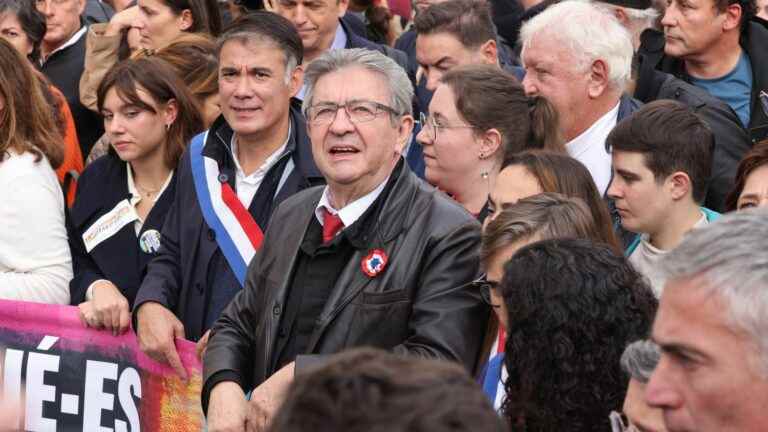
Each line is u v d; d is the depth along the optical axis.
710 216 6.66
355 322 5.79
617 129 6.57
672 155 6.39
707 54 8.86
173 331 7.04
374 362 2.38
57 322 7.53
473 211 7.20
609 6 9.52
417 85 9.82
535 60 7.71
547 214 5.23
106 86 8.04
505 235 5.20
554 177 6.01
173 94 8.07
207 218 7.34
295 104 7.77
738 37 8.87
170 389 7.16
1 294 7.39
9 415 7.66
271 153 7.43
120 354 7.41
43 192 7.51
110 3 14.19
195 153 7.55
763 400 2.93
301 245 6.11
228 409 6.00
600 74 7.61
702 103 8.13
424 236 5.87
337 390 2.29
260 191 7.37
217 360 6.20
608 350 4.18
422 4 11.48
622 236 7.02
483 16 9.30
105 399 7.47
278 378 5.74
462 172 7.16
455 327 5.70
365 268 5.85
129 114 7.98
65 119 9.68
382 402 2.26
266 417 5.70
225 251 7.25
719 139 7.98
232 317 6.34
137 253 7.92
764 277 2.92
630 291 4.27
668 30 8.90
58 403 7.58
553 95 7.65
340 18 10.45
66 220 7.77
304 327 5.96
